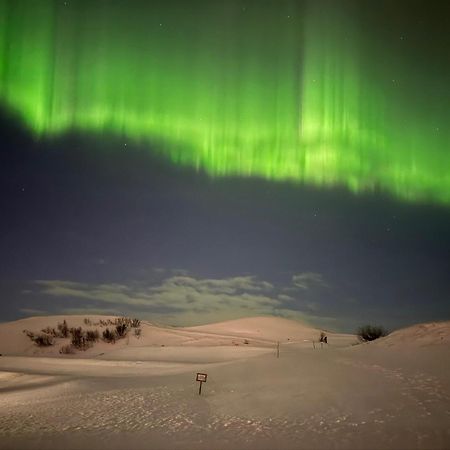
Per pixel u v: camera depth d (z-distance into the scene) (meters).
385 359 21.98
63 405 19.48
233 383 21.48
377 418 13.38
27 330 86.00
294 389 18.33
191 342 75.12
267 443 11.88
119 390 22.64
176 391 20.69
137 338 78.94
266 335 97.12
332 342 65.25
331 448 11.12
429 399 14.79
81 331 79.81
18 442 13.48
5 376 35.62
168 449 11.89
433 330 26.75
